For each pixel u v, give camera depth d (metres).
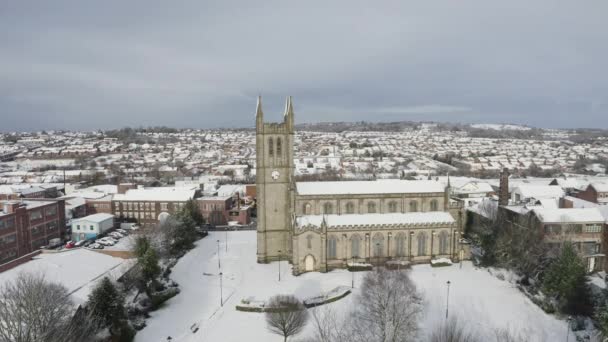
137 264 92.12
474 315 80.88
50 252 99.75
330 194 111.94
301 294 91.12
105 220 146.62
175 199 165.38
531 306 85.12
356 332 72.50
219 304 88.25
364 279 88.69
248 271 106.81
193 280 101.88
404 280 84.38
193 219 140.88
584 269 84.19
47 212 135.62
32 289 60.59
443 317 79.88
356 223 106.50
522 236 103.44
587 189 162.50
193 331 76.94
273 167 111.81
